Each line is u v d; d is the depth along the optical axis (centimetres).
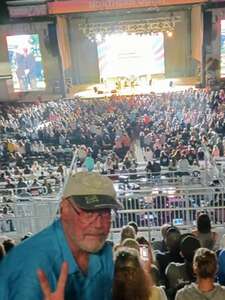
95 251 195
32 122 3186
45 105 3556
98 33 4269
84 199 191
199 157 2095
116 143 2581
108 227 196
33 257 185
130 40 4391
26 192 1700
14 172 2123
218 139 2320
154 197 1266
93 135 2788
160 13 4269
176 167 1906
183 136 2600
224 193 1252
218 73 4034
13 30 4019
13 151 2605
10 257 187
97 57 4459
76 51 4472
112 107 3303
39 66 4138
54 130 2870
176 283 556
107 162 2131
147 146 2550
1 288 179
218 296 417
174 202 1264
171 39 4394
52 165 2339
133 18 4272
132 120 3023
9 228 1281
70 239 194
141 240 691
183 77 4431
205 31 3941
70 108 3394
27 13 3638
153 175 1891
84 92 4225
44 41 4053
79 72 4550
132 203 1260
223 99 3297
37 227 1265
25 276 179
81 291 203
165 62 4444
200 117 2938
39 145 2603
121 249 299
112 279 227
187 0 3438
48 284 170
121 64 4453
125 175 1730
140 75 4453
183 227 1204
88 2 3494
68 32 4394
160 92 3878
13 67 4119
